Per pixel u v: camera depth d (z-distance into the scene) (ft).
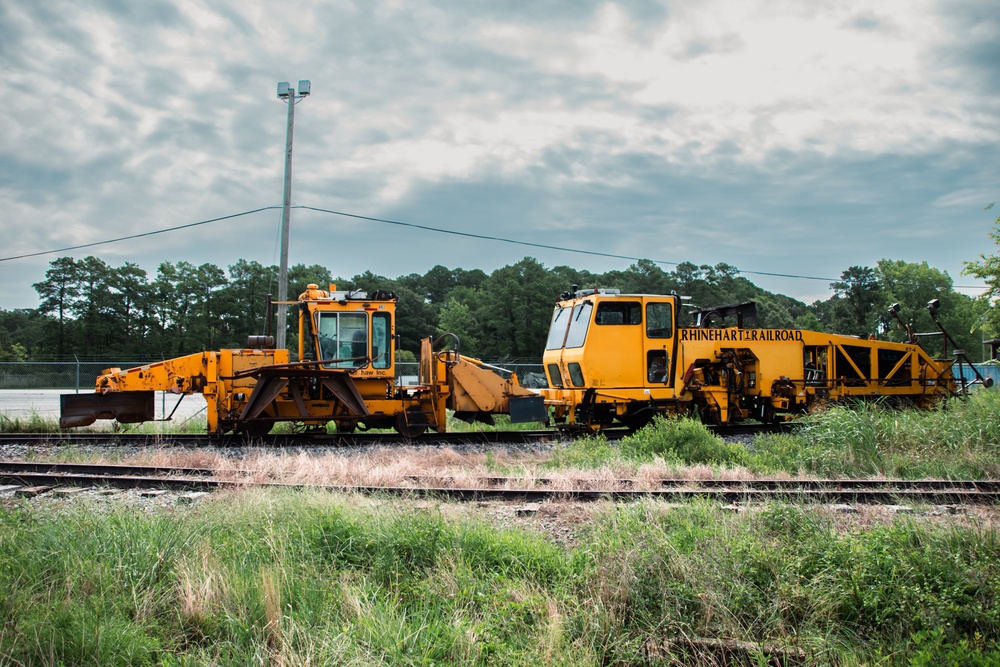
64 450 38.06
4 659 12.73
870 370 52.31
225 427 43.24
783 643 14.25
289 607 14.78
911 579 15.98
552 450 38.88
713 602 15.21
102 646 13.28
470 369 45.93
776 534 20.20
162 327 220.84
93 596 15.01
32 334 263.90
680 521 20.76
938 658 13.14
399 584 16.60
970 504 25.31
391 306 45.27
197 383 43.55
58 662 12.75
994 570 16.75
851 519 22.89
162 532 18.45
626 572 16.12
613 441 43.21
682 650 13.98
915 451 34.47
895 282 221.05
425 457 36.83
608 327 46.14
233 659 13.24
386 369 44.80
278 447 40.70
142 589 15.83
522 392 47.06
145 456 36.14
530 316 173.27
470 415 46.68
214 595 15.38
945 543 18.45
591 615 14.88
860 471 32.42
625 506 22.54
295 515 20.72
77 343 206.28
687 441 36.06
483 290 230.89
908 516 21.26
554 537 20.99
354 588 15.83
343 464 31.94
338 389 43.55
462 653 13.57
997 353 58.44
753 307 50.80
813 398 49.44
